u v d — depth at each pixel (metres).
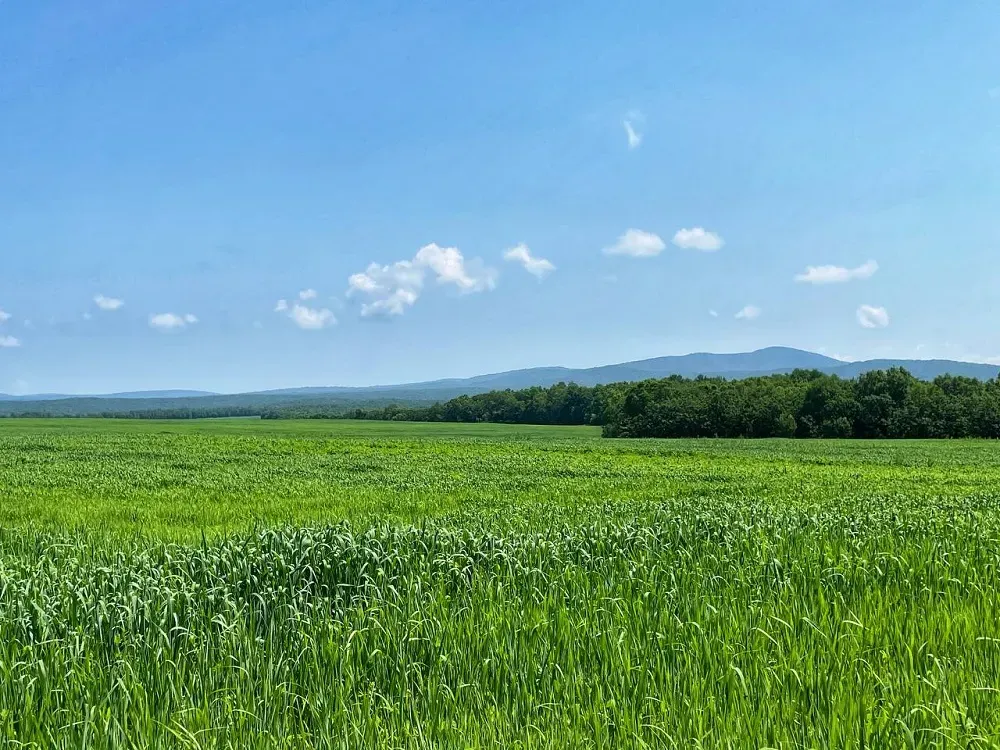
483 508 18.20
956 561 9.41
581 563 9.59
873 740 4.88
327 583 8.59
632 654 6.28
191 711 5.28
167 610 6.86
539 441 68.56
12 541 11.95
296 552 8.98
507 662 6.09
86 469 28.84
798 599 7.89
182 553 9.26
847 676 5.77
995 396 101.25
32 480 24.59
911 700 5.41
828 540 11.25
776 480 28.72
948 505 17.38
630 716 5.25
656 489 24.56
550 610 7.42
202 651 6.20
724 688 5.68
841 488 25.73
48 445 45.66
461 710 5.43
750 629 6.81
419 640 6.45
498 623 6.82
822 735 5.00
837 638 6.60
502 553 9.16
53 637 6.43
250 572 8.49
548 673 5.90
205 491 22.53
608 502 18.77
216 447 47.97
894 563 9.23
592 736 5.11
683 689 5.62
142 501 19.72
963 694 5.48
